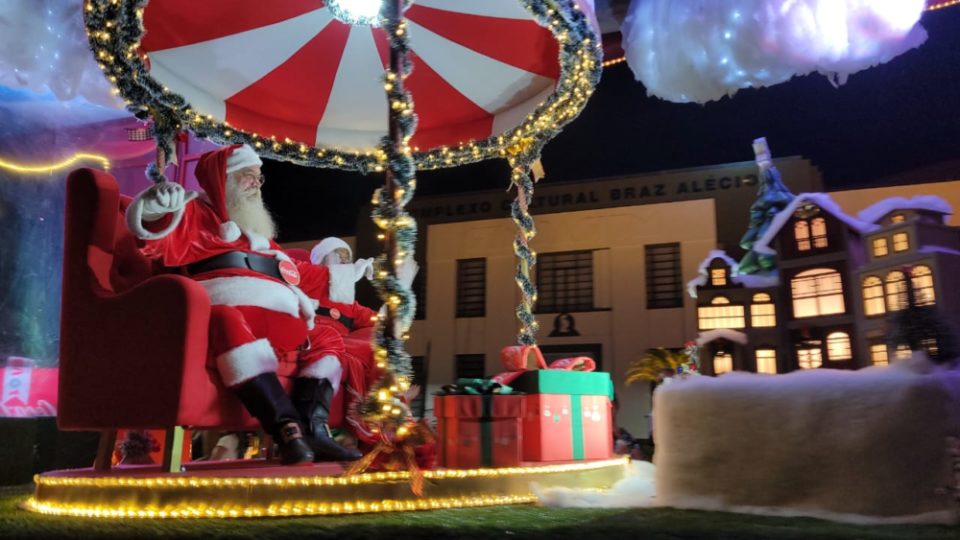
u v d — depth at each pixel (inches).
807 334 339.3
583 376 138.3
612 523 78.7
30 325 211.3
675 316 446.0
